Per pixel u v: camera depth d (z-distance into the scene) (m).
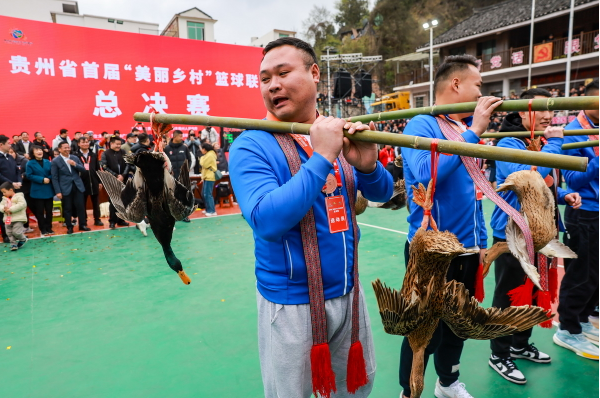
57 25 9.16
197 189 9.04
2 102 8.75
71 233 6.77
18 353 2.79
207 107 11.10
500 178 2.20
